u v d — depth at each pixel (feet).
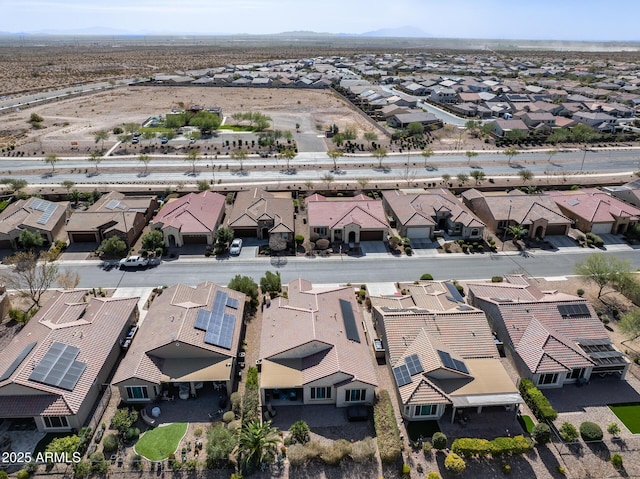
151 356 149.48
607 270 198.80
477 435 135.74
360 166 372.58
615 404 146.92
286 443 131.23
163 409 143.02
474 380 144.66
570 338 162.20
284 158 387.34
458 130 491.72
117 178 339.16
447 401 136.05
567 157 402.11
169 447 130.72
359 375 142.72
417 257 239.30
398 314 164.55
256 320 185.47
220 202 280.92
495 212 264.52
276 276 202.59
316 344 150.20
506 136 453.99
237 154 384.47
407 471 123.44
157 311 169.07
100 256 233.96
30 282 189.37
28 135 453.58
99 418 139.13
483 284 193.57
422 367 145.07
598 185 335.06
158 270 223.51
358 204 265.13
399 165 376.48
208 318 164.45
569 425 132.77
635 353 168.45
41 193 306.96
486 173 357.82
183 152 403.13
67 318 166.50
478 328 161.79
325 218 255.29
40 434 134.51
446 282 203.62
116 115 547.08
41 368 139.13
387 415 136.77
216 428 129.08
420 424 139.54
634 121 528.22
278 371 146.92
